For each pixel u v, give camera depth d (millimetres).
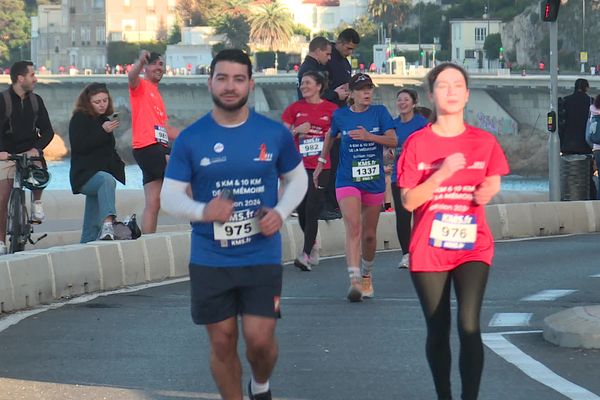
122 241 17078
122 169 18375
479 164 8414
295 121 17656
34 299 14852
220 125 7984
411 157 8453
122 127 174750
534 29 195375
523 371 10367
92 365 10852
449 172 8250
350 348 11609
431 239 8445
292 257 20078
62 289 15484
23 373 10500
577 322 11578
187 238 18438
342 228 21078
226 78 7875
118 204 27469
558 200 28266
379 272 18094
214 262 7969
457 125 8469
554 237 23812
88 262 16125
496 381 9969
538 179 135625
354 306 14523
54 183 115750
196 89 168375
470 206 8469
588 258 19703
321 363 10867
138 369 10648
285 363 10875
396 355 11227
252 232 7980
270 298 7992
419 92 145250
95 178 17891
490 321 13242
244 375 10328
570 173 28703
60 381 10148
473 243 8438
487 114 140750
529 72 187625
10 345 11953
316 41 19734
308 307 14477
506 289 16000
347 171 14898
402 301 14938
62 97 179375
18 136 18094
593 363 10664
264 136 7988
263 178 8000
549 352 11227
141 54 18484
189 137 7957
